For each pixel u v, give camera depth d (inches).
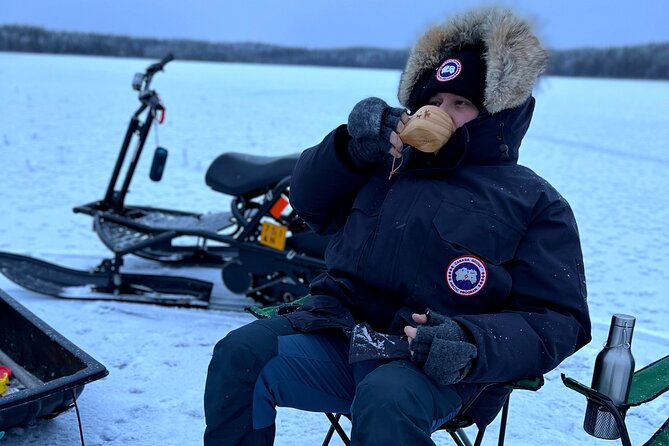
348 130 76.4
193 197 305.3
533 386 66.2
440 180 76.9
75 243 216.2
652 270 218.5
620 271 216.2
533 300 70.7
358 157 78.3
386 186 80.7
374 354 68.7
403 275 73.8
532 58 73.9
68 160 384.8
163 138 501.4
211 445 70.7
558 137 621.3
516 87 73.8
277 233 156.3
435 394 65.1
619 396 68.3
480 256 71.5
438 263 72.4
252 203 169.8
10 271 166.4
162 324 149.4
